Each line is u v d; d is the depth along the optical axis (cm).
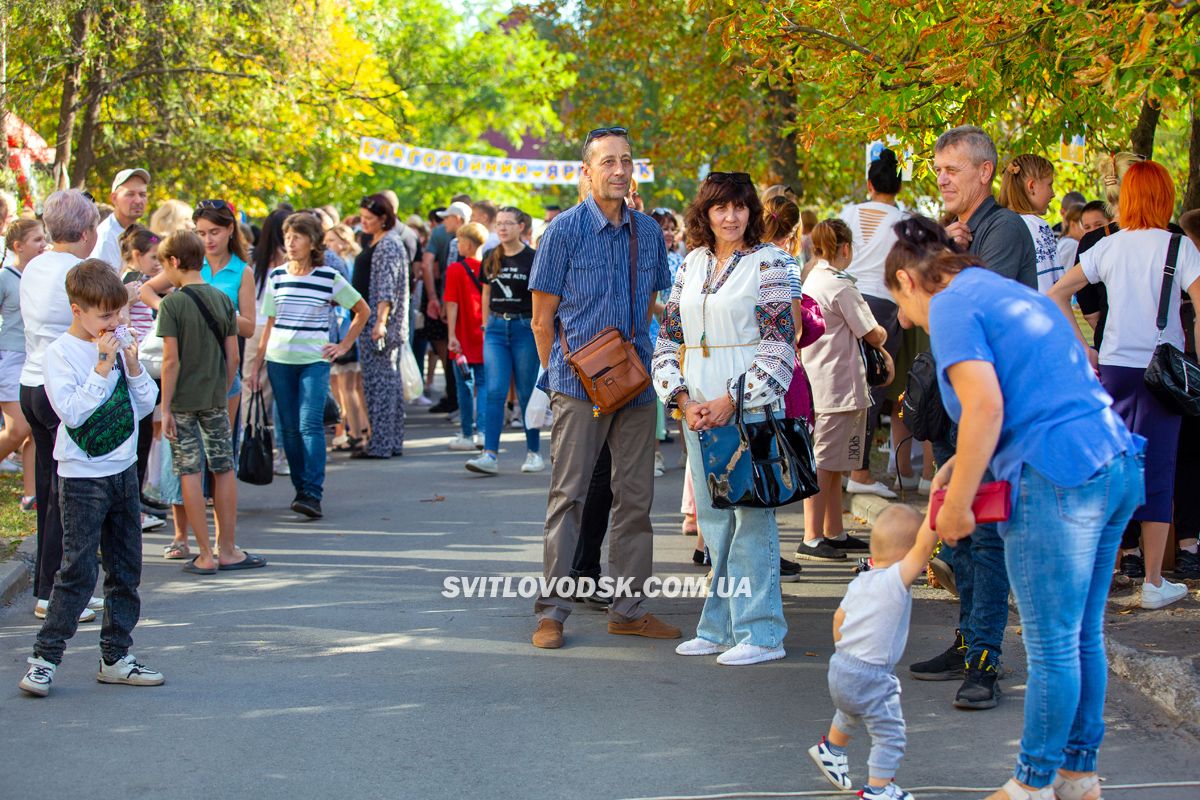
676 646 627
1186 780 446
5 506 899
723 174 584
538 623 659
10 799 438
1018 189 701
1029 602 404
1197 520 693
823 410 785
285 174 2053
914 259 426
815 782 452
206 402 768
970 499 397
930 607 680
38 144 1466
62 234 659
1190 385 598
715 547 606
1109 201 763
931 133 712
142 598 716
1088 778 425
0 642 625
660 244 642
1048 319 407
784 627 603
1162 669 530
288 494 1059
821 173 1688
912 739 493
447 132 3531
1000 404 393
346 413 1262
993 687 527
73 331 546
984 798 434
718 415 570
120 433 548
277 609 692
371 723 515
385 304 1210
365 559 812
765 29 676
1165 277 627
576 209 627
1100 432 400
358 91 2052
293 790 447
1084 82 538
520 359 1116
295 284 936
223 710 530
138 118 1788
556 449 628
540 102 1986
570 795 442
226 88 1789
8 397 845
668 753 481
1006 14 591
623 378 602
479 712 528
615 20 1675
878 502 892
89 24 1517
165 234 870
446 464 1195
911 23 656
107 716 522
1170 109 543
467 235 1245
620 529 641
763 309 574
